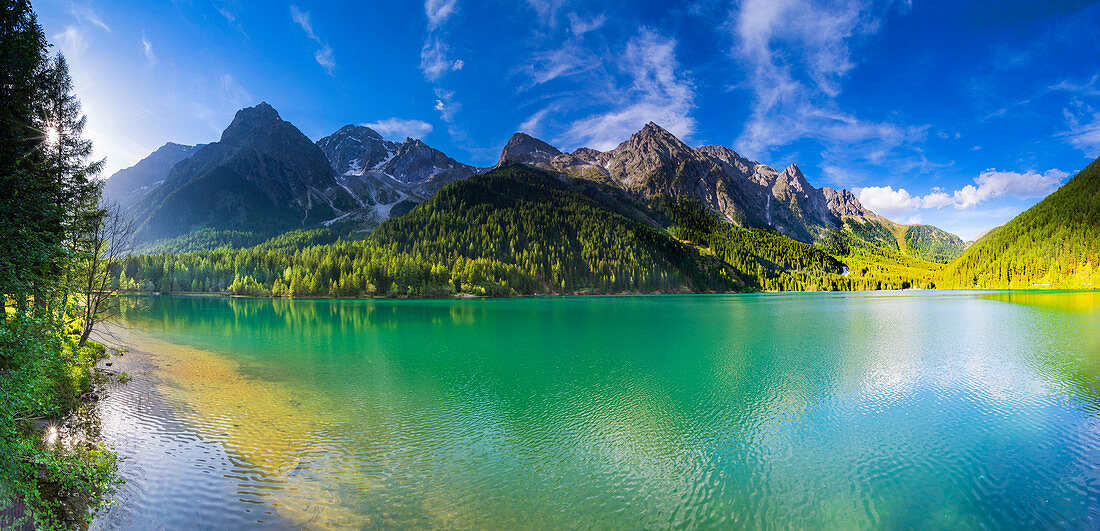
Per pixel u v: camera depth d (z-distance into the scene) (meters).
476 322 68.31
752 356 36.69
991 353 37.09
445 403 22.61
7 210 11.20
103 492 11.89
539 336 50.66
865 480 14.46
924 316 72.69
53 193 16.53
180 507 11.59
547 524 11.63
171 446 15.64
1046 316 68.19
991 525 12.00
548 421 20.00
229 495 12.38
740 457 16.20
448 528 11.26
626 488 13.74
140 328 53.44
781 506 12.82
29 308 10.73
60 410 17.11
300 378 27.61
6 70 17.02
